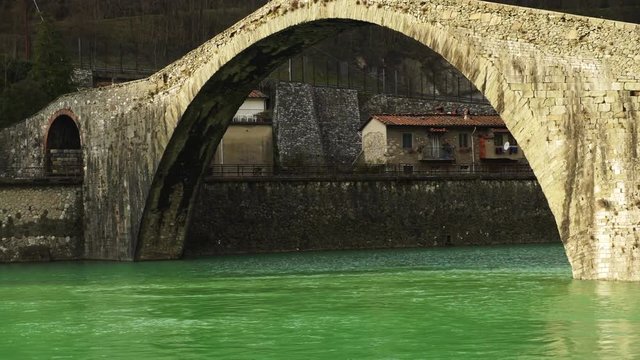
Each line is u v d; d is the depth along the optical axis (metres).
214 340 43.59
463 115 136.25
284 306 53.56
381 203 105.94
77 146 101.31
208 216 100.06
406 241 106.06
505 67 57.22
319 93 152.12
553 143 55.69
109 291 63.38
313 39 75.19
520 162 130.00
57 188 93.19
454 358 38.62
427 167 127.19
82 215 93.81
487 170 128.62
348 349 40.78
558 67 55.62
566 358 37.94
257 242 101.56
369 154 130.00
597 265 55.00
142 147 87.06
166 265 84.12
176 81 83.69
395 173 113.62
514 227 109.88
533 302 51.84
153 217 88.56
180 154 86.06
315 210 103.81
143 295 60.53
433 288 60.28
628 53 53.97
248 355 40.19
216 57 79.44
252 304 54.84
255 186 102.31
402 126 127.19
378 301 54.44
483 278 65.81
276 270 77.00
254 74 81.19
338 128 150.88
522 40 56.81
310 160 141.25
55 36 127.88
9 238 91.25
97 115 92.06
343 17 67.88
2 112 118.50
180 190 88.38
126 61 186.38
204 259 91.56
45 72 126.06
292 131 143.12
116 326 48.06
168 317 50.66
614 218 54.22
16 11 198.50
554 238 111.00
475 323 45.97
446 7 60.31
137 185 87.81
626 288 52.69
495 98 57.72
